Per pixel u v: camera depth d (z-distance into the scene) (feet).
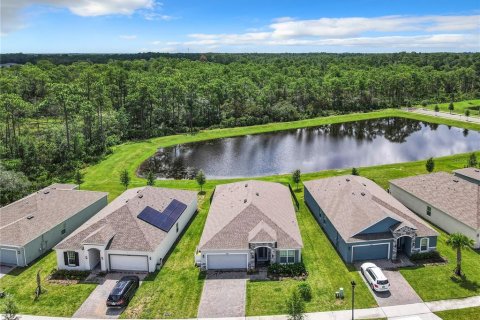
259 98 360.07
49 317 85.51
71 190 142.00
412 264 104.53
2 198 149.89
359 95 410.11
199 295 92.84
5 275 103.71
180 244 119.34
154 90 325.62
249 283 97.40
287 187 156.04
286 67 588.91
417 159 224.94
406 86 435.94
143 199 122.83
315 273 101.30
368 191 128.67
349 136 295.89
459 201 123.85
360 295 90.99
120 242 104.53
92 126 261.03
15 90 337.52
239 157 239.09
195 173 207.10
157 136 296.51
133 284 94.32
